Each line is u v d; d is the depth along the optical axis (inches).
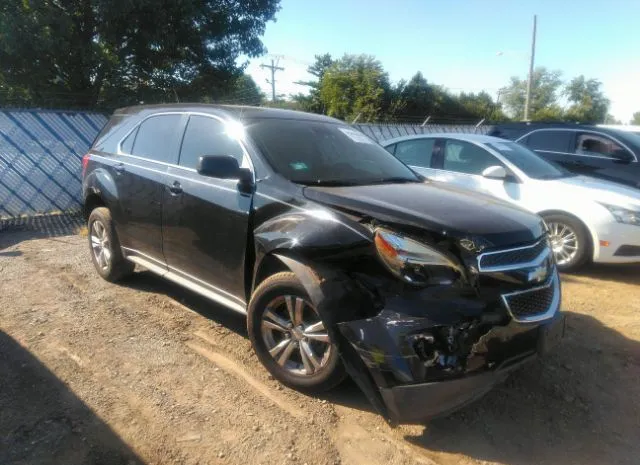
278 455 108.9
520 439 118.1
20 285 203.8
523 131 369.1
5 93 665.6
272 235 128.8
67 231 311.9
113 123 215.2
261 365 144.9
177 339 159.2
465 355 108.9
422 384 106.5
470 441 116.6
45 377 134.8
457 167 285.7
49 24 585.9
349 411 125.4
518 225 122.9
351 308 114.2
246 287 143.9
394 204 124.7
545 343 119.2
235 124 158.1
